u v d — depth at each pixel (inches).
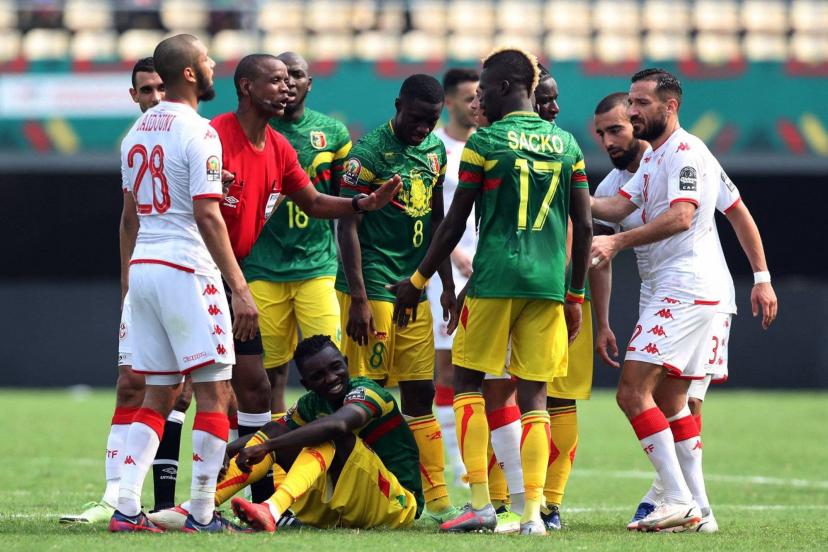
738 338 2684.5
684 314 807.1
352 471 777.6
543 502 846.5
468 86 1193.4
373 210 851.4
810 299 2662.4
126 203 837.8
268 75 768.9
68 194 2903.5
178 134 711.7
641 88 818.8
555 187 765.3
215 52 2945.4
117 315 2682.1
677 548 681.6
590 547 674.2
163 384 735.7
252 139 783.7
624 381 813.2
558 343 770.2
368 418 783.1
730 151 2468.0
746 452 1537.9
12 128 2527.1
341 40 3065.9
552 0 3100.4
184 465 1302.9
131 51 2992.1
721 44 3051.2
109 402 2246.6
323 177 1018.1
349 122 2503.7
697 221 817.5
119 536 687.1
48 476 1186.6
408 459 825.5
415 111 887.7
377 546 655.1
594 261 789.9
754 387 2679.6
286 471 800.9
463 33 3075.8
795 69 2464.3
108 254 3004.4
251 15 2928.2
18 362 2667.3
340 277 932.6
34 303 2672.2
